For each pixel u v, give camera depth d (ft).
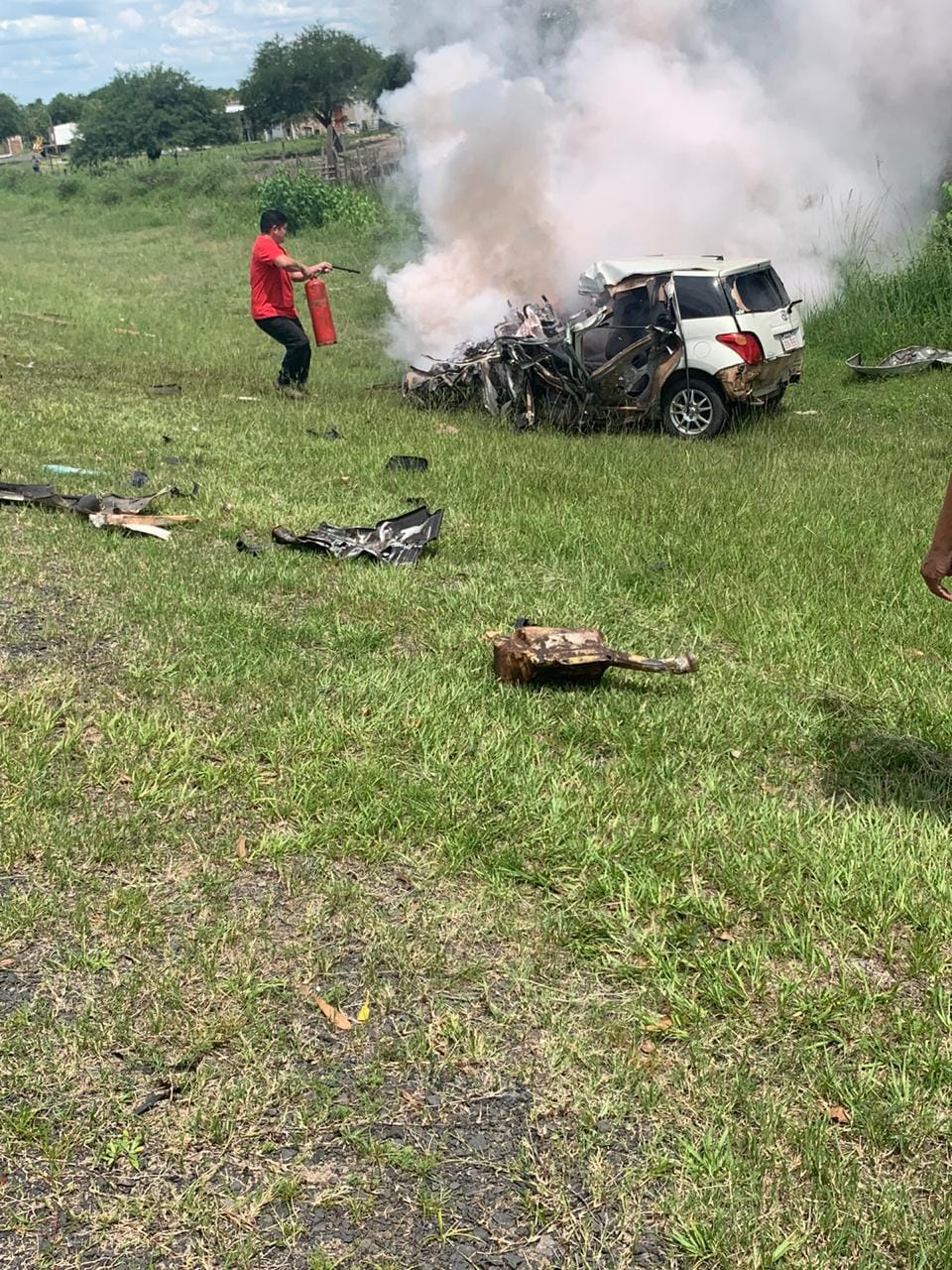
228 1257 7.58
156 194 134.82
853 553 22.44
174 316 60.85
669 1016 9.96
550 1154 8.52
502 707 15.43
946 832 12.73
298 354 40.96
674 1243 7.86
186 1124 8.63
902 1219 7.98
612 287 36.63
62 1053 9.20
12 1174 8.15
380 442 32.40
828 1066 9.32
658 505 25.88
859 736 15.06
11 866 11.59
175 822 12.50
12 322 54.95
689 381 36.09
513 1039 9.66
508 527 24.06
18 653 16.49
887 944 10.92
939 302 48.24
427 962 10.44
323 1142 8.57
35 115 454.81
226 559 21.06
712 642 18.49
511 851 12.05
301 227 98.58
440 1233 7.84
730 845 12.41
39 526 22.09
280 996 10.01
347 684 15.89
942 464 32.37
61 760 13.62
